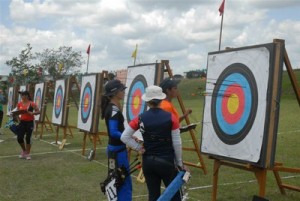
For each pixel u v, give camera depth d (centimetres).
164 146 408
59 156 958
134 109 774
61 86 1227
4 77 3541
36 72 3591
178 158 411
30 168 812
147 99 413
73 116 2283
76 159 914
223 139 530
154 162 406
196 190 624
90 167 816
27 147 924
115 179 425
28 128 920
